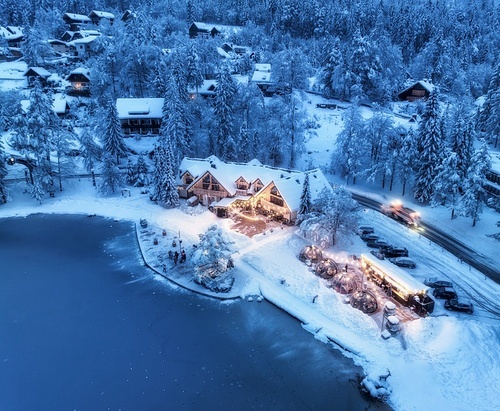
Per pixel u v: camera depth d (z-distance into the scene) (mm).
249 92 81000
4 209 63562
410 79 130125
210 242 42656
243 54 134750
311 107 102000
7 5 178875
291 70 95688
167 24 154375
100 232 56875
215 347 35156
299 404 29422
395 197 67000
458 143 58562
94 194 68500
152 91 98938
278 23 172000
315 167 78312
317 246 49750
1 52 136625
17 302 41375
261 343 35594
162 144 74500
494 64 137125
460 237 52250
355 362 33000
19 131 63750
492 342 33094
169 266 47438
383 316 36781
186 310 40125
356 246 50312
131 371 32562
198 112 85500
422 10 194375
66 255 50688
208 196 63719
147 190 69875
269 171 61938
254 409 29078
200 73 95375
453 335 33344
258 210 61250
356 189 71125
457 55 141250
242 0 199250
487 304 38656
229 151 78312
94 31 145625
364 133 73375
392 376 31000
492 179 62750
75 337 36375
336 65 105125
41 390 30734
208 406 29359
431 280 41344
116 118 75750
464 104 84125
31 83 109062
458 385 29875
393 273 40438
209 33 161750
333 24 161500
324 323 37125
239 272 45406
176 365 33156
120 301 41562
